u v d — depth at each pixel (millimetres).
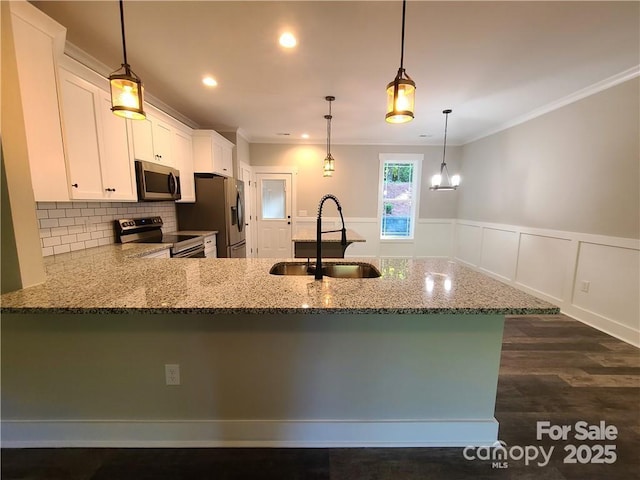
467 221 5547
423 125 4543
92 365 1486
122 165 2516
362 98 3344
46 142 1745
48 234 2180
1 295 1301
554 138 3512
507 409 1837
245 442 1562
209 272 1747
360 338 1491
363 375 1521
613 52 2314
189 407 1539
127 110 1395
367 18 1892
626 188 2695
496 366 1522
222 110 3818
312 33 2064
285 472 1413
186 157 3822
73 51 2270
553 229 3533
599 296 2969
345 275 2115
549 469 1441
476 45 2219
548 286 3619
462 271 1831
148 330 1468
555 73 2695
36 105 1666
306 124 4527
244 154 5398
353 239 3545
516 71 2656
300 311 1191
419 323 1478
